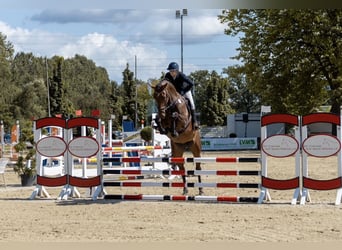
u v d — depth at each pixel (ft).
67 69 329.31
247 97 287.28
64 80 261.03
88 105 287.07
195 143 40.73
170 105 37.99
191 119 39.45
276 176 59.11
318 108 120.37
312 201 38.91
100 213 34.32
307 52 110.63
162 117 37.81
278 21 109.50
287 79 113.91
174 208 36.06
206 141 143.74
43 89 245.24
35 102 220.02
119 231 28.40
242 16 114.83
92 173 57.16
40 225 30.40
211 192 45.91
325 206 36.19
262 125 38.19
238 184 38.73
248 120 181.57
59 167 58.59
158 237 26.73
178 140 39.78
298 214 33.09
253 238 26.27
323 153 37.06
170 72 39.83
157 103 38.04
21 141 55.42
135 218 32.32
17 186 53.88
